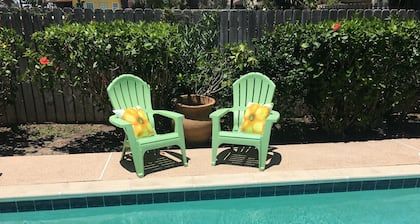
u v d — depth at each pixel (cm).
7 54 461
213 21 555
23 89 571
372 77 496
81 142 515
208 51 530
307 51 475
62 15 547
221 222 360
